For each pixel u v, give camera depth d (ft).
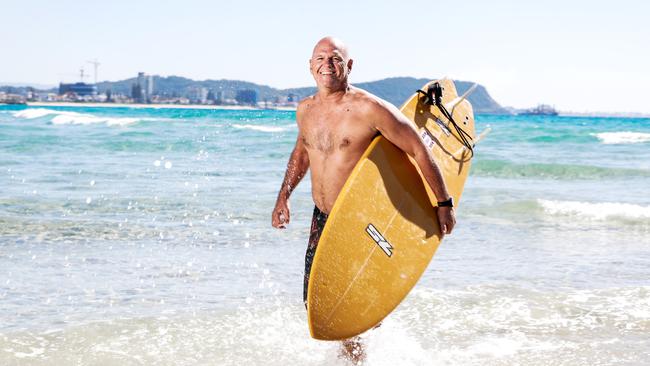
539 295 15.99
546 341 13.03
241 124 98.02
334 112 11.43
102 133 78.59
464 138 14.02
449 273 18.30
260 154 55.83
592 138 89.40
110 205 28.14
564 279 17.75
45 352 11.90
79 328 13.10
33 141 64.03
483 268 18.93
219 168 44.75
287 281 17.19
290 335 13.26
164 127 94.58
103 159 49.39
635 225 26.66
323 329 11.10
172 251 20.13
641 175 47.26
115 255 19.43
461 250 21.42
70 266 18.04
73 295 15.48
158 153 55.72
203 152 57.47
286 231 23.59
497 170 49.39
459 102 14.42
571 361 12.00
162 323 13.61
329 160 11.57
